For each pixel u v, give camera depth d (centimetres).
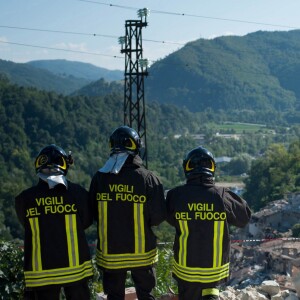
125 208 424
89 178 9994
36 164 426
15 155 10569
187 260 420
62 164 427
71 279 407
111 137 441
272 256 3288
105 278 438
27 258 412
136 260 425
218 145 15425
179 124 17788
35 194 416
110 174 429
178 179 10794
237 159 12525
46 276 405
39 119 12325
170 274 738
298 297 614
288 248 3519
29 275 409
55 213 413
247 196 8188
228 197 434
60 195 416
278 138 17762
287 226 5531
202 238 420
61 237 410
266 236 5062
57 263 407
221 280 422
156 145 13225
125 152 431
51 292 413
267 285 663
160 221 428
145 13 2159
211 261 418
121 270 423
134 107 2191
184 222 425
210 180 434
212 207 423
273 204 6169
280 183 7412
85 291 420
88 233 4341
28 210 414
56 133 12331
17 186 8300
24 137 11694
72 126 12469
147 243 427
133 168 432
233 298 621
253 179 8294
